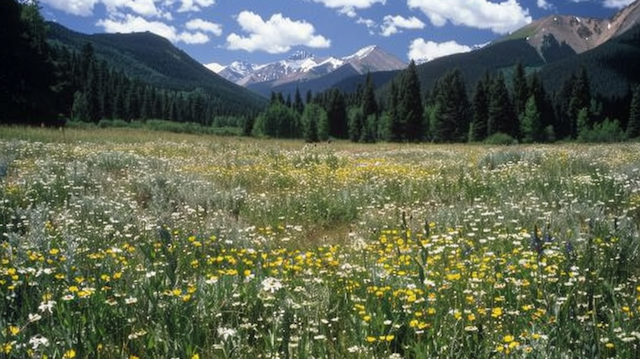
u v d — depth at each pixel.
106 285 3.99
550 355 3.06
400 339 3.58
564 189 9.41
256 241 6.44
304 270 4.75
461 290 4.19
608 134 67.44
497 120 69.06
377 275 4.37
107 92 105.06
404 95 77.31
